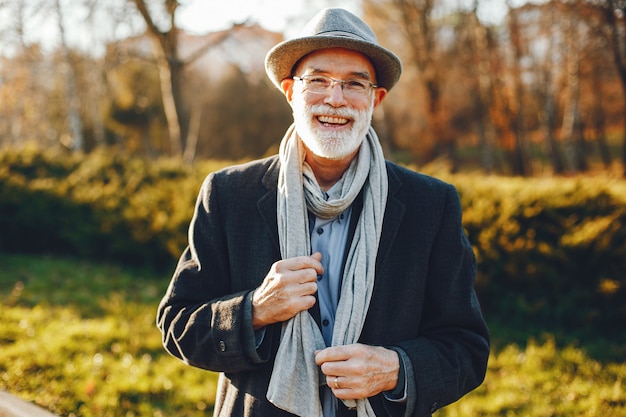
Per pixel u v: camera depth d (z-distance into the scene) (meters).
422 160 23.33
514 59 18.52
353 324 1.35
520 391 3.44
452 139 22.30
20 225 7.59
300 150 1.49
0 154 8.49
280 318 1.33
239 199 1.52
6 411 1.88
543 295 4.77
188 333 1.40
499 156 27.09
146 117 23.50
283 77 1.54
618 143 30.66
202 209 1.54
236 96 25.12
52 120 24.00
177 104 11.52
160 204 6.85
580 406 3.24
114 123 23.42
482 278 4.85
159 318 1.52
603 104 23.14
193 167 7.85
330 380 1.28
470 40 18.84
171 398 3.27
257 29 11.98
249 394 1.41
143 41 13.02
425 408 1.33
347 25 1.42
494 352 4.14
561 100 23.47
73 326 4.22
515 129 20.38
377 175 1.49
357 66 1.43
